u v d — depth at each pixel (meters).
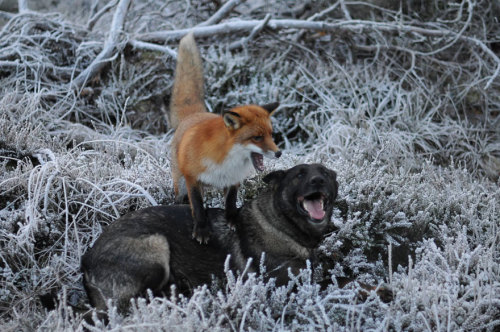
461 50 11.98
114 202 6.45
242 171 5.78
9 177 6.80
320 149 9.00
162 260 5.22
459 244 5.89
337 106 9.81
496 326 5.12
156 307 4.54
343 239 6.39
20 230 5.91
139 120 9.88
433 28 12.22
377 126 9.82
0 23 12.19
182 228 5.45
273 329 4.72
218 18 11.55
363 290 5.20
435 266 5.37
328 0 12.51
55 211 6.60
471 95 10.98
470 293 5.18
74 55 10.70
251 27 10.90
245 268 4.96
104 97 10.02
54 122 8.70
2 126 7.60
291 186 5.38
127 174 7.19
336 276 5.99
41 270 5.59
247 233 5.45
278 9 12.96
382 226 6.65
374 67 11.41
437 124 10.20
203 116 6.65
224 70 10.45
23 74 9.87
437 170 8.66
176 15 12.70
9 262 5.83
